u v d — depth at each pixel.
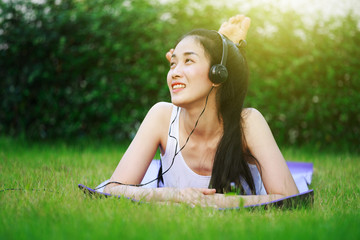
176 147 2.18
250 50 5.27
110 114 5.38
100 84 5.31
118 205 1.70
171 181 2.26
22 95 5.41
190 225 1.42
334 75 5.39
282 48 5.35
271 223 1.48
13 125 5.53
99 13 5.25
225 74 1.97
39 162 3.44
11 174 2.71
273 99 5.34
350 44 5.42
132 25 5.20
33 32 5.26
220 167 2.09
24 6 5.32
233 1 5.31
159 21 5.22
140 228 1.37
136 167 2.10
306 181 2.85
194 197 1.84
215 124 2.13
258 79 5.30
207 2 5.28
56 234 1.31
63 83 5.42
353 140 5.46
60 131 5.46
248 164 2.21
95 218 1.51
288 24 5.36
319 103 5.39
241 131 2.13
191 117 2.10
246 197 1.88
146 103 5.37
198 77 1.98
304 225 1.43
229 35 2.35
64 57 5.33
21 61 5.39
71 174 2.75
